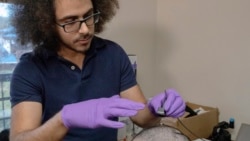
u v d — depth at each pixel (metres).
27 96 0.66
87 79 0.74
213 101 1.43
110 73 0.78
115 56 0.81
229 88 1.36
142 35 1.60
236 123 1.35
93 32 0.69
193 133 1.26
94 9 0.75
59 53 0.72
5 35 1.10
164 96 0.71
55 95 0.70
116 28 1.46
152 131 0.59
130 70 0.84
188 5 1.48
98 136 0.76
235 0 1.27
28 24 0.68
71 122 0.54
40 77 0.69
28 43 0.71
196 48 1.47
